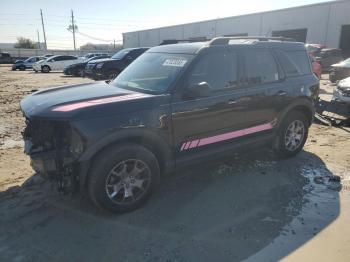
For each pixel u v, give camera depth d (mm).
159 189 4211
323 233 3275
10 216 3551
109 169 3355
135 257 2926
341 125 7363
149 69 4262
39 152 3414
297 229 3342
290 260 2879
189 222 3475
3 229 3322
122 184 3512
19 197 3951
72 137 3205
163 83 3867
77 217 3545
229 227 3381
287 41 5203
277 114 4852
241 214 3631
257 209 3734
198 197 4012
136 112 3439
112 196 3475
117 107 3355
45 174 3422
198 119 3910
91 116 3213
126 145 3430
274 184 4371
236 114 4301
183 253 2979
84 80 20078
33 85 16953
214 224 3439
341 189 4230
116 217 3557
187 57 4039
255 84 4520
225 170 4812
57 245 3082
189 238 3199
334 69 14688
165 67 4105
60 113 3184
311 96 5246
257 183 4395
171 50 4434
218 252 2988
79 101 3480
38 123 3465
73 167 3324
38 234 3248
